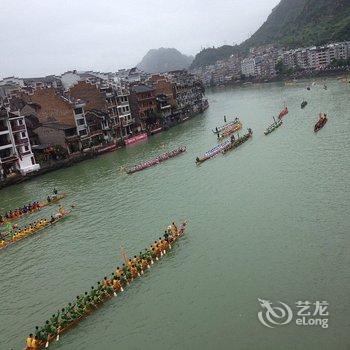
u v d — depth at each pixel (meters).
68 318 36.53
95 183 84.44
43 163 102.94
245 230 49.62
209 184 70.56
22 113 116.38
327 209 51.16
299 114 127.12
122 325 35.94
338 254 40.69
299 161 74.25
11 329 38.69
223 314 35.12
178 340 33.16
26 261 53.12
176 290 39.56
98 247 52.94
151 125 144.62
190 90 185.25
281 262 41.22
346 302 33.81
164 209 62.09
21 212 71.12
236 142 95.62
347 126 96.31
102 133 122.69
